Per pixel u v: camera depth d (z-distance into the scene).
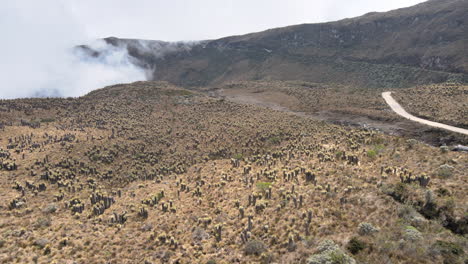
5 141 56.38
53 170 44.25
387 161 28.88
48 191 35.12
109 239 21.45
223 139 62.12
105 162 52.75
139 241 21.05
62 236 21.81
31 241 20.95
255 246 17.53
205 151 56.31
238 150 54.59
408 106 75.69
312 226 18.66
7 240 20.75
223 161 44.91
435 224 17.28
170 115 89.81
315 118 77.56
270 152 48.50
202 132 69.00
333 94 112.56
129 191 36.53
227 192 29.06
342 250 15.12
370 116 69.38
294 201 22.17
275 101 113.94
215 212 24.78
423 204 19.53
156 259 18.53
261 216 21.98
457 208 18.25
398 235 15.98
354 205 20.61
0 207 28.03
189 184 35.12
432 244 14.69
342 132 53.19
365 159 30.88
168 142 63.50
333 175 27.09
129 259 18.83
